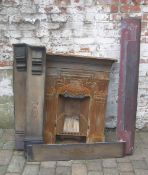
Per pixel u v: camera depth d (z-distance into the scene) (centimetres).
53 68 226
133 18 224
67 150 217
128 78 221
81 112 237
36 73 220
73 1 240
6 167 210
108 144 220
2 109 260
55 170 207
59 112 233
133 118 223
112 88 255
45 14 243
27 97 221
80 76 229
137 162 217
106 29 246
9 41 248
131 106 222
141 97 257
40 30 246
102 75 229
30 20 243
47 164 214
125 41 221
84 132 234
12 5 241
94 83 229
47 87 228
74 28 245
